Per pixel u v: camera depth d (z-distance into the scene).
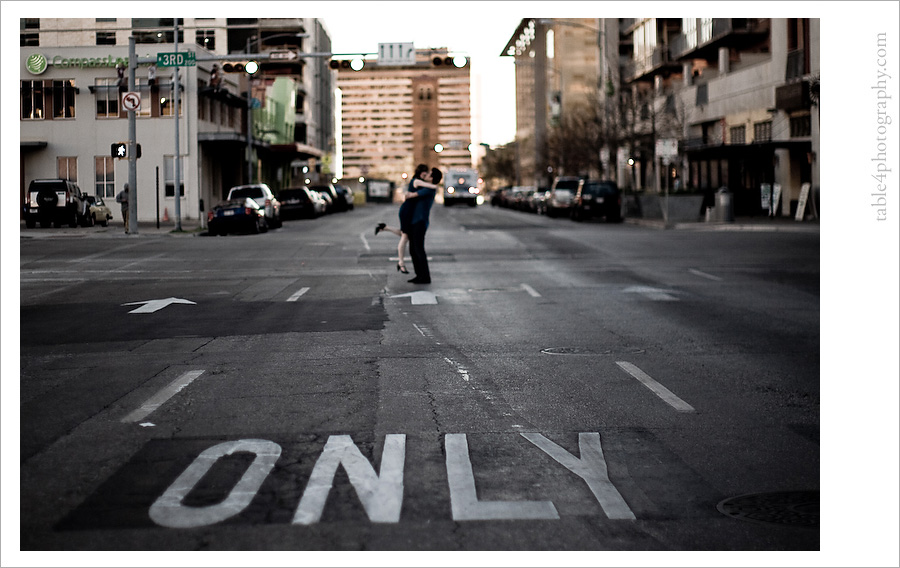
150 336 11.99
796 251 25.59
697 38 58.72
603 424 7.43
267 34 98.94
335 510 5.28
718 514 5.34
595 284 18.25
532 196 66.94
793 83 42.66
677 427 7.36
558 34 121.38
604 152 56.75
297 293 16.89
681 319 13.57
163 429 7.16
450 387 8.77
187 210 52.75
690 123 59.59
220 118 59.31
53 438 6.90
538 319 13.53
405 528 5.01
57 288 18.08
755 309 14.66
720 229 37.34
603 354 10.67
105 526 5.02
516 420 7.52
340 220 53.22
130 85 35.38
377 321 13.27
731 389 8.79
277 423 7.34
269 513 5.22
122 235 35.34
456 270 21.20
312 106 109.50
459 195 96.38
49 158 52.72
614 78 73.50
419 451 6.55
